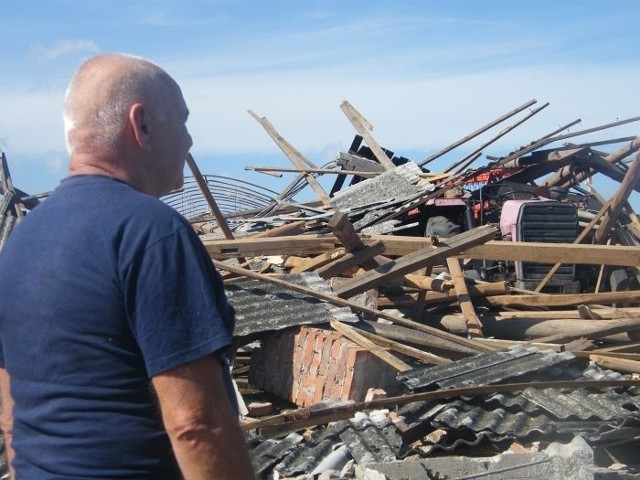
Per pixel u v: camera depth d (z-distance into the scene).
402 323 7.55
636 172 11.14
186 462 2.14
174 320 2.16
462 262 10.84
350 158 15.41
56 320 2.20
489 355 6.78
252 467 2.24
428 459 4.90
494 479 4.62
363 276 8.04
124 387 2.21
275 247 8.29
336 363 6.56
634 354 7.53
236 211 15.26
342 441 5.49
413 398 5.88
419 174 13.18
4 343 2.35
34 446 2.25
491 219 12.79
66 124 2.41
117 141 2.37
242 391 7.16
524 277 10.53
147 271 2.17
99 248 2.20
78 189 2.32
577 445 4.60
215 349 2.18
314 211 12.13
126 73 2.38
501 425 5.71
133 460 2.21
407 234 13.25
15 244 2.35
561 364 6.71
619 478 4.73
